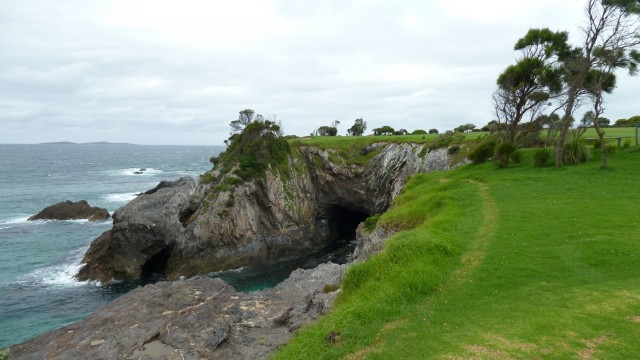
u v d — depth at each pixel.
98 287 40.41
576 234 17.27
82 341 17.38
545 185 25.89
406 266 15.84
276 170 57.34
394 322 12.91
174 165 196.62
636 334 10.31
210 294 21.52
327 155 64.44
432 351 10.77
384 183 60.59
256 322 17.95
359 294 15.45
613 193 22.61
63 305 35.50
